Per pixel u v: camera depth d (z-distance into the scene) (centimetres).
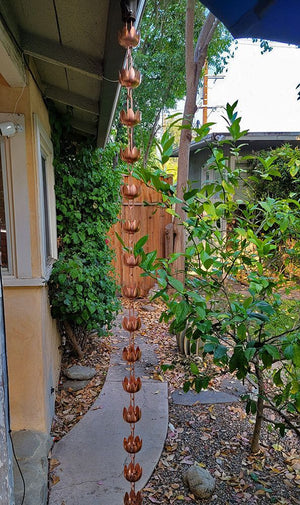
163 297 172
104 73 180
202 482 193
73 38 167
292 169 214
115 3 115
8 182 209
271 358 162
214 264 185
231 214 202
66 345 377
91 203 381
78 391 304
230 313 183
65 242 351
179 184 578
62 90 262
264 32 102
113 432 241
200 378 200
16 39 173
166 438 240
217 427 254
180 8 771
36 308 217
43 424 222
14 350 216
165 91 873
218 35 750
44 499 176
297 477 207
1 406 108
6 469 110
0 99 202
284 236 211
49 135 304
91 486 193
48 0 140
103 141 350
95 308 309
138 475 113
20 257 212
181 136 575
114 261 570
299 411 176
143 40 835
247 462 219
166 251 600
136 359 105
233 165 696
